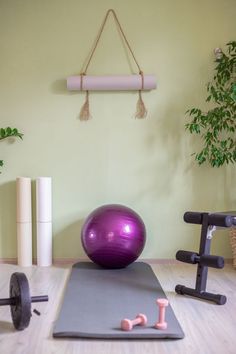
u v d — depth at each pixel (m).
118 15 3.58
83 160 3.63
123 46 3.59
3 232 3.66
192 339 2.02
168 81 3.60
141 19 3.58
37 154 3.63
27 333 2.08
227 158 3.32
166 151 3.63
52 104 3.62
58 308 2.44
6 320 2.27
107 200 3.65
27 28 3.59
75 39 3.59
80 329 2.06
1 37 3.58
